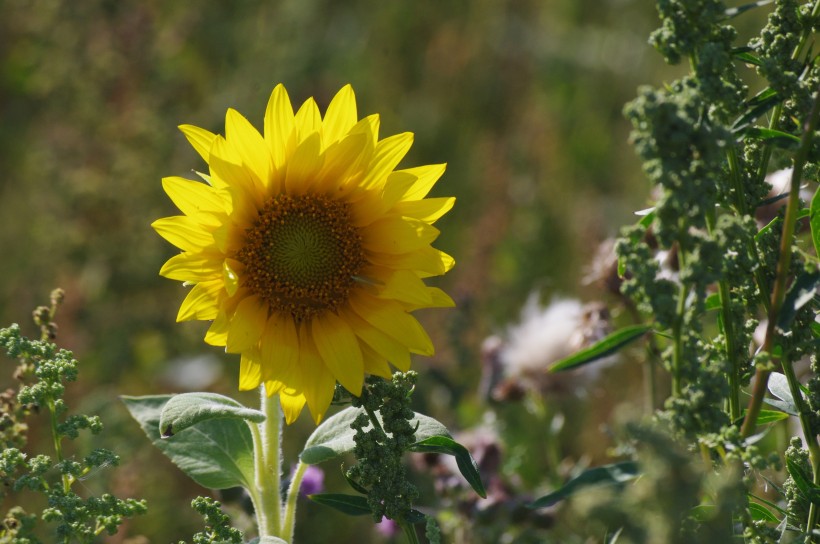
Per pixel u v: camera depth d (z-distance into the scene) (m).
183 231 3.31
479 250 8.38
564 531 4.95
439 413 6.36
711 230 2.67
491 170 9.30
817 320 3.29
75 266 8.43
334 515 5.87
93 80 8.92
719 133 2.34
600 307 5.30
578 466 5.32
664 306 2.38
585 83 10.80
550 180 9.37
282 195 3.53
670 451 2.26
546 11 11.48
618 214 8.77
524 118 10.12
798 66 2.90
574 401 6.24
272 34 10.26
